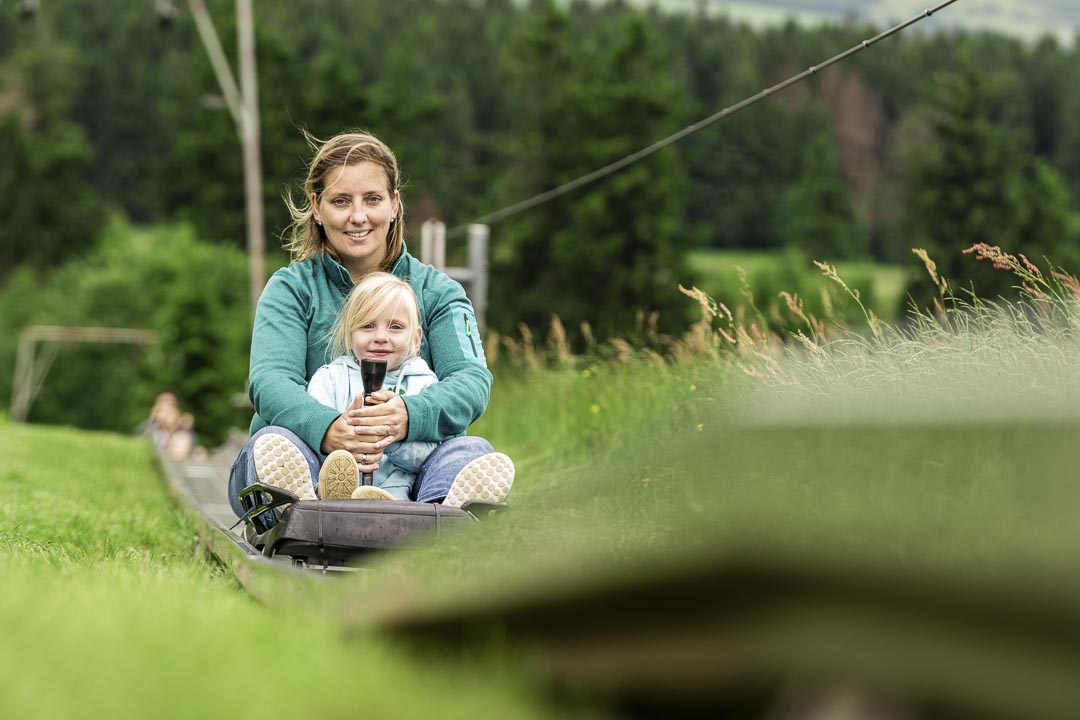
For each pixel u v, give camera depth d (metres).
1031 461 1.46
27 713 1.52
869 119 95.19
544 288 55.06
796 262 74.75
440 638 2.11
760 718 1.64
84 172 93.31
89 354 73.88
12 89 83.69
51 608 2.32
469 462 4.73
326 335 5.31
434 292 5.49
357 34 86.62
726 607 1.60
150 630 2.07
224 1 72.12
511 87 61.94
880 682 1.51
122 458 17.25
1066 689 1.37
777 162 86.38
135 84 93.75
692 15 105.50
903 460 1.53
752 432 1.63
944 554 1.43
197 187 70.50
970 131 65.56
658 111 57.69
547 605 1.85
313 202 5.46
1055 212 64.56
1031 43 99.69
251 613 2.79
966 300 5.34
